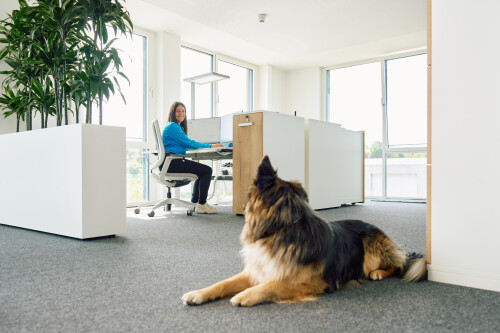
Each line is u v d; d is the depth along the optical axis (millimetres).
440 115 1614
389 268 1729
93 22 3076
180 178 4223
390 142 7586
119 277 1715
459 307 1314
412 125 7301
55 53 3156
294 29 5977
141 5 5035
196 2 4957
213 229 3193
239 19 5551
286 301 1338
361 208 5348
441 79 1614
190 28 5918
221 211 4711
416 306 1323
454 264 1590
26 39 3273
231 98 7734
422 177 7113
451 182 1591
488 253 1512
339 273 1496
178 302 1367
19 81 3541
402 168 7359
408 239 2734
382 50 7160
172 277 1716
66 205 2727
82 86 3088
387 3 5012
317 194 4988
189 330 1115
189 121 5598
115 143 2805
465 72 1558
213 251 2299
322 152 5082
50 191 2869
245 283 1458
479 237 1529
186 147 4328
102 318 1215
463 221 1564
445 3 1608
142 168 5840
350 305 1328
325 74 8406
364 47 6961
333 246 1481
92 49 3158
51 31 3260
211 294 1367
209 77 5547
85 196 2613
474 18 1541
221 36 6320
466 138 1552
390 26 5848
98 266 1922
